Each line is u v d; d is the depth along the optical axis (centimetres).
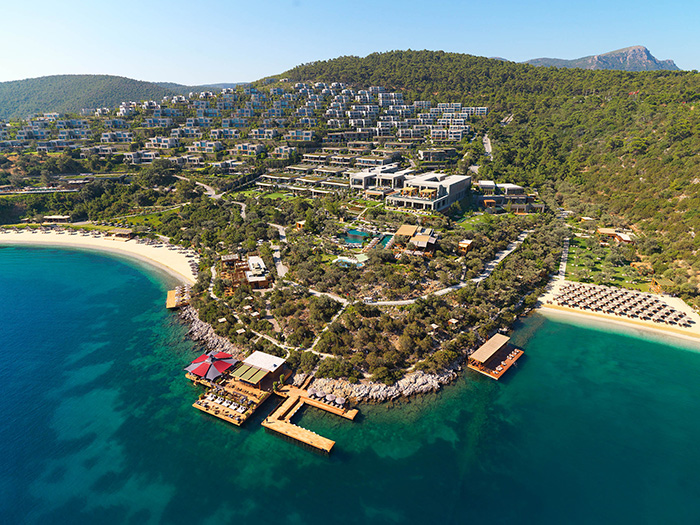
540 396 7844
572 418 7294
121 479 6012
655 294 11644
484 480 6041
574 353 9231
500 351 9162
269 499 5700
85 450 6531
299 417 7212
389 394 7675
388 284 10875
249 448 6588
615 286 12194
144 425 7069
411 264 11831
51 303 11606
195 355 9125
